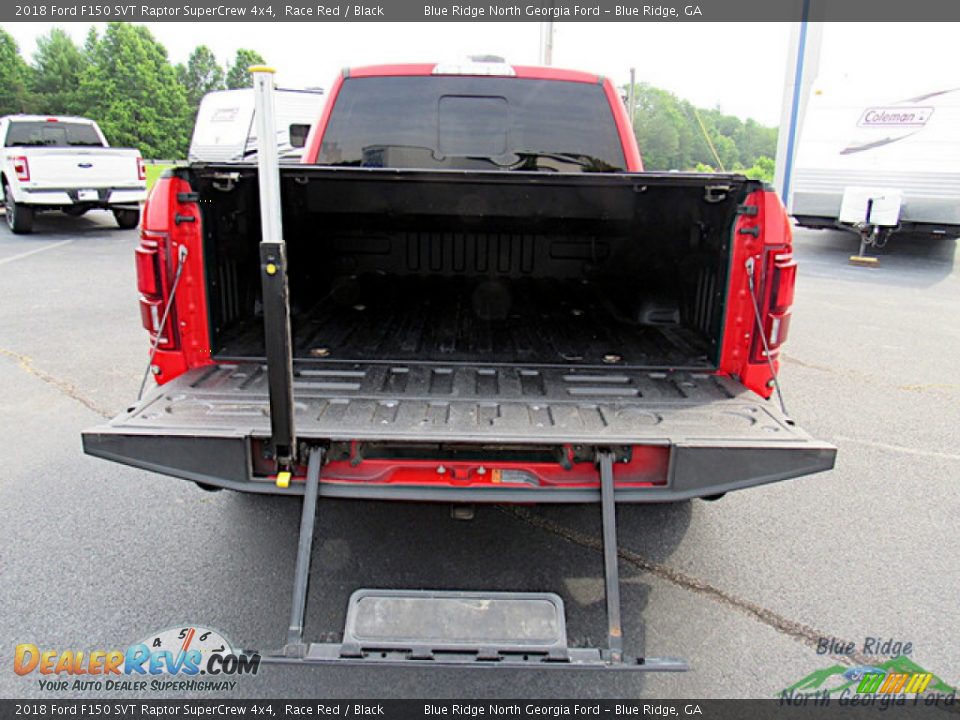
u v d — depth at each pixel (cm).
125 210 1424
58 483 372
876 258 1246
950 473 402
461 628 213
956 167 1128
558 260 449
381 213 384
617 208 372
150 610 271
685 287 356
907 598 287
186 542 320
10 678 236
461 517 259
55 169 1242
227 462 233
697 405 266
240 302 334
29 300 799
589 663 206
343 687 239
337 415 250
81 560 303
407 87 395
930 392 543
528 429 240
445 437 231
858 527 341
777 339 287
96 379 531
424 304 428
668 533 334
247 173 286
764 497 371
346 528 335
